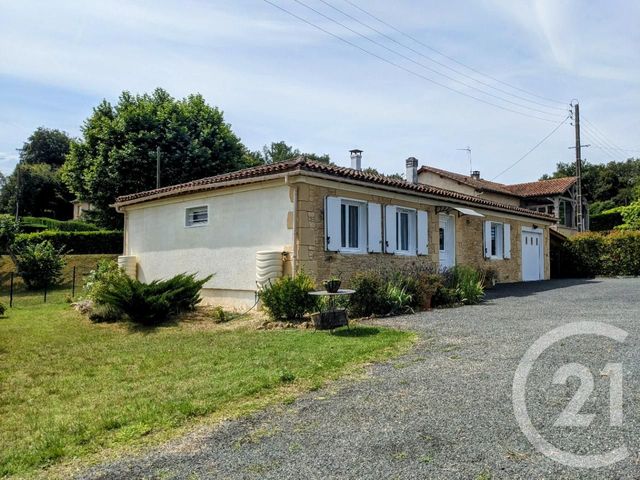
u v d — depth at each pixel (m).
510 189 33.09
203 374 5.95
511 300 12.60
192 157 26.86
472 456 3.35
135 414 4.56
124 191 26.14
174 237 13.84
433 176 28.62
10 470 3.55
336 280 8.60
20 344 8.57
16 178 53.41
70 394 5.53
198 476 3.28
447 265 16.41
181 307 11.41
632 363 5.41
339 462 3.36
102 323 10.77
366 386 5.11
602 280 20.28
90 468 3.53
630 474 3.03
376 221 12.77
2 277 21.98
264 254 10.88
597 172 55.84
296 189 10.81
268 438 3.87
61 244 27.67
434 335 7.68
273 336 8.20
